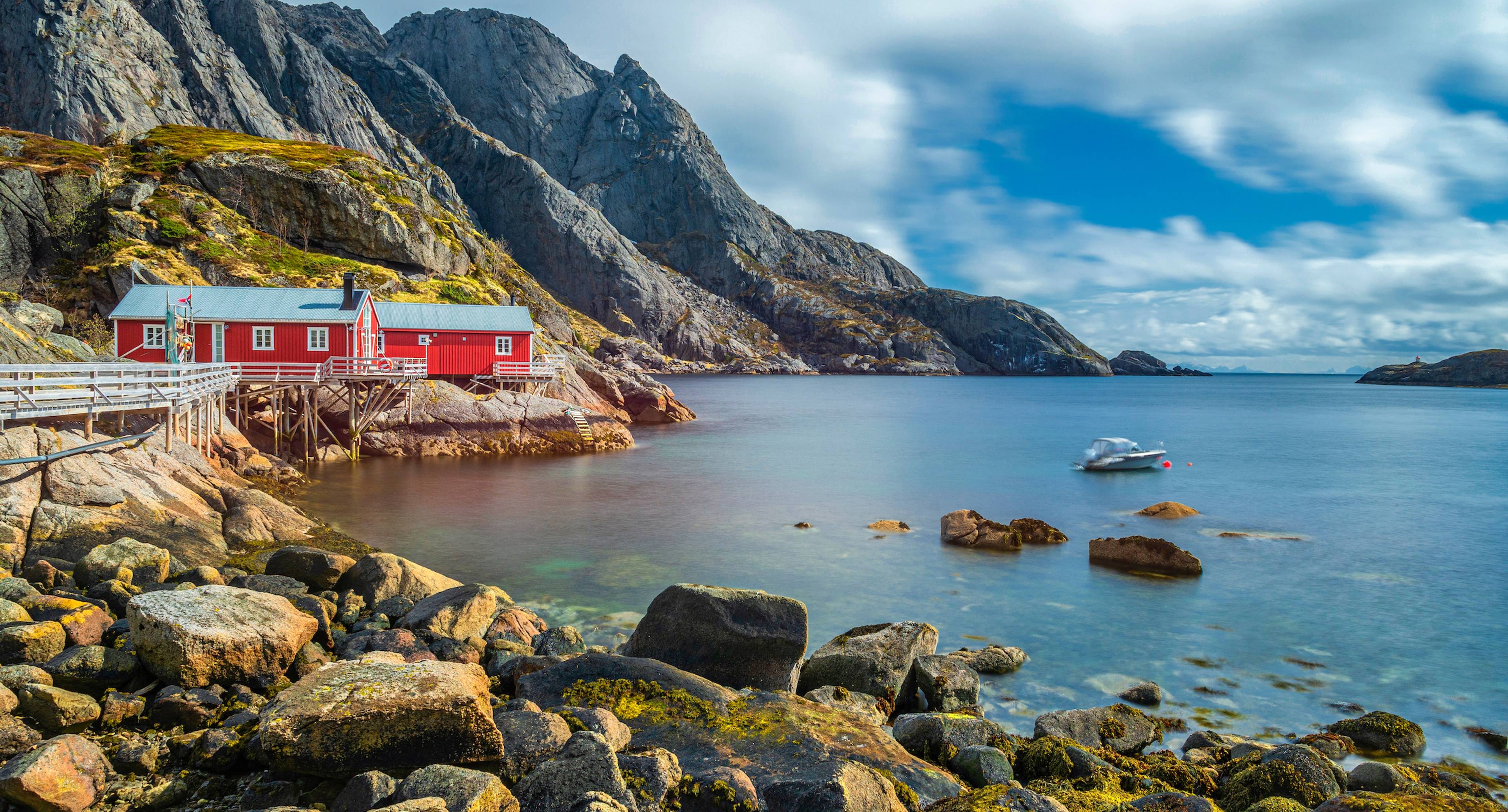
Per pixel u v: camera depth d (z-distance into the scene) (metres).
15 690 8.39
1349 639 16.55
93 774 7.20
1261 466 44.81
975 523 24.72
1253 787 8.86
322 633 11.98
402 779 7.02
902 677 12.88
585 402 57.28
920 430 64.38
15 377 22.53
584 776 6.61
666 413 66.31
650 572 20.73
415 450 41.38
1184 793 8.90
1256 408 107.75
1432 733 12.40
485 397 45.47
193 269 74.06
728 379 173.50
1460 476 41.09
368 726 7.07
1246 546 25.03
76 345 29.09
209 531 18.69
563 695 9.52
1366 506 32.34
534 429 45.00
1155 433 66.19
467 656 12.12
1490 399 145.12
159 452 20.88
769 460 44.34
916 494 34.12
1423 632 17.00
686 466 41.34
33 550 15.31
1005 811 7.20
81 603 11.01
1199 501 33.22
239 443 33.03
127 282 67.94
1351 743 11.62
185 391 24.77
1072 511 30.80
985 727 10.39
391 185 106.56
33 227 74.56
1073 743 10.66
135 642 9.57
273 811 6.34
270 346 41.84
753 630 11.66
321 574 15.23
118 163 87.38
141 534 16.92
